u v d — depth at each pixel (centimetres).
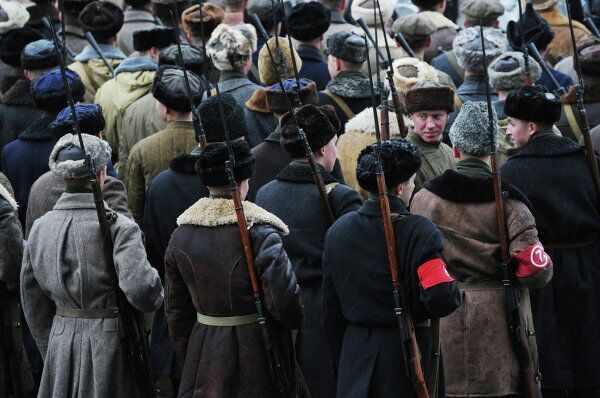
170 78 2244
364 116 2277
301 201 1958
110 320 1870
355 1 3059
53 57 2548
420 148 2205
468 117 1894
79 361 1870
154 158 2262
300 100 2148
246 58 2492
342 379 1770
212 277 1750
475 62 2531
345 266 1762
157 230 2144
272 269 1716
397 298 1712
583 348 2120
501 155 2331
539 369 2125
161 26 2872
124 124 2583
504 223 1873
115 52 2905
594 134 2394
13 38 2827
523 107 2083
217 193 1780
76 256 1862
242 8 3044
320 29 2802
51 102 2316
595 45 2503
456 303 1703
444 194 1908
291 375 1791
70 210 1883
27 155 2334
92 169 1834
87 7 2880
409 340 1712
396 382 1741
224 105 2088
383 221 1739
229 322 1758
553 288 2116
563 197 2078
